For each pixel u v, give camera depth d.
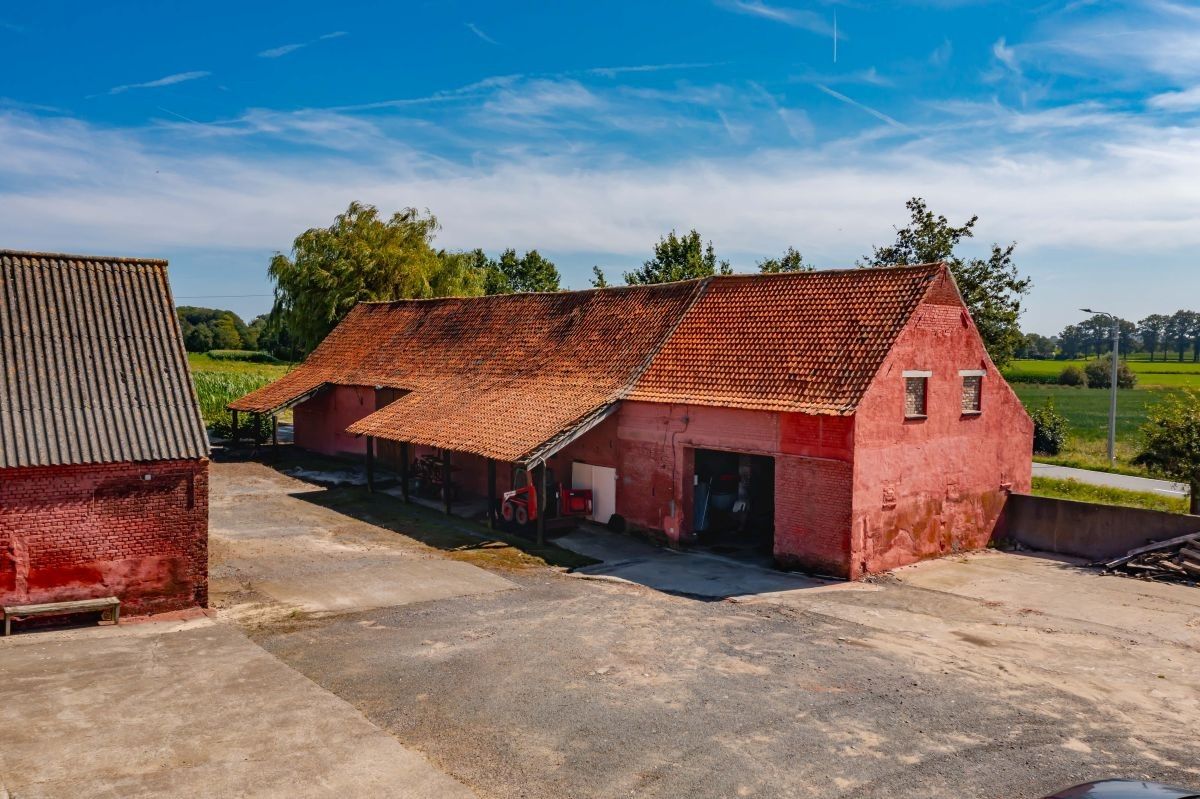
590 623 15.37
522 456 21.50
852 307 21.80
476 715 10.92
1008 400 24.34
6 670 11.91
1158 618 16.86
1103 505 22.50
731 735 10.50
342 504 26.92
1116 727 11.17
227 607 15.82
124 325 16.50
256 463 34.59
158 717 10.42
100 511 14.41
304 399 35.25
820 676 12.74
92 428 14.58
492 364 29.66
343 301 45.91
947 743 10.44
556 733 10.44
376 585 17.84
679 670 12.86
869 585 18.94
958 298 22.44
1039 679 13.04
